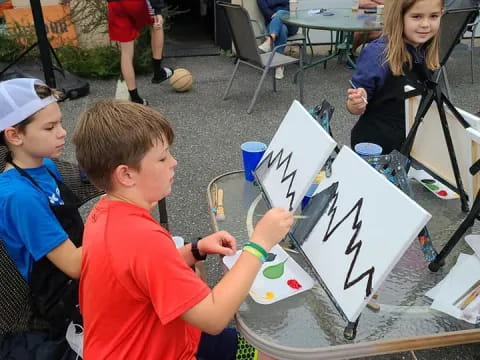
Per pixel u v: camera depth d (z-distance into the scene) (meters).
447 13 3.61
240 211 1.55
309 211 1.21
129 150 0.97
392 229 0.92
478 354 1.82
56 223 1.30
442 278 1.20
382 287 1.17
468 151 1.34
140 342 1.00
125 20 3.95
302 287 1.16
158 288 0.91
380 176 1.00
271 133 3.78
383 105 2.07
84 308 1.04
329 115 1.42
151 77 5.19
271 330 1.04
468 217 1.17
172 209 2.77
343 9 5.23
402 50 1.94
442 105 1.41
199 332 1.19
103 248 0.95
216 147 3.55
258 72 5.29
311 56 5.67
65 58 5.13
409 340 1.00
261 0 5.32
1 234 1.26
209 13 6.55
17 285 1.25
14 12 5.22
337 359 0.99
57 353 1.25
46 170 1.45
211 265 2.25
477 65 5.46
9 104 1.29
